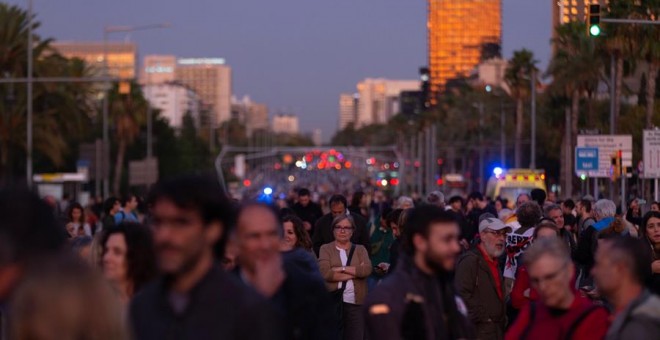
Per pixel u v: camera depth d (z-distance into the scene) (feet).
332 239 90.89
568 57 318.86
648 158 167.22
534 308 38.81
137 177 341.00
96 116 460.96
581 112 371.56
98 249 40.42
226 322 25.46
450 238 34.81
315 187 643.04
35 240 21.95
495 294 59.52
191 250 25.90
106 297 21.52
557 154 445.37
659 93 327.26
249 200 33.06
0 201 22.18
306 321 40.93
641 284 36.55
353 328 74.64
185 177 26.73
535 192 117.08
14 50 298.97
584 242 71.26
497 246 59.77
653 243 63.21
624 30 239.09
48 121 307.78
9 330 22.25
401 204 101.09
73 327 20.88
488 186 245.86
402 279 34.78
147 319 26.05
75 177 365.40
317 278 41.70
